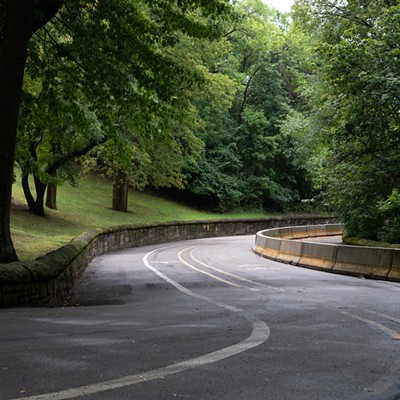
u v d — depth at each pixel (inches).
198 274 669.3
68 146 1036.5
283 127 1427.2
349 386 174.9
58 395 157.0
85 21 603.2
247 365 199.5
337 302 399.9
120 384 170.1
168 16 607.2
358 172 938.7
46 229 1061.1
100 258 935.7
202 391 165.6
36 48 623.5
